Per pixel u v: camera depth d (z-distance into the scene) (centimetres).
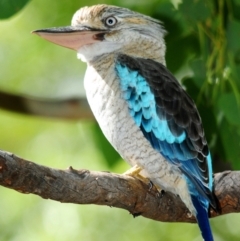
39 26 1652
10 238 1609
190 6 1107
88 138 1456
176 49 1216
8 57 1705
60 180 874
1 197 1636
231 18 1132
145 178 1070
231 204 1030
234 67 1113
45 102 1416
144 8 1336
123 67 1080
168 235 1599
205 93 1151
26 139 1744
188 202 1020
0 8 1043
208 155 1044
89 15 1150
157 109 1058
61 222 1603
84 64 1652
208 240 986
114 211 1609
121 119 1059
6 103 1400
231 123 1088
